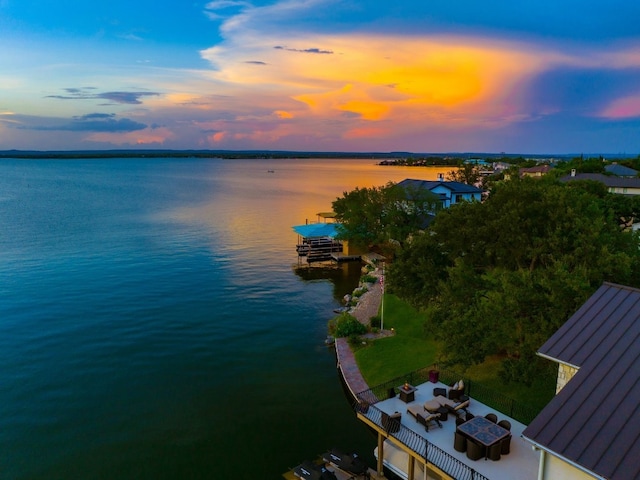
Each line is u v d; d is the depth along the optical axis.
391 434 20.62
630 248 28.02
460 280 28.30
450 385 25.03
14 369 34.78
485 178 142.00
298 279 62.53
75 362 36.06
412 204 69.50
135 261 69.31
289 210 131.62
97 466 23.94
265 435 26.59
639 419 13.38
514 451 19.03
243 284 59.06
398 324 40.88
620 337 16.33
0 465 24.03
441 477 19.73
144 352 38.00
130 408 29.59
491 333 23.53
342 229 73.19
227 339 41.00
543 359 22.44
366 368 32.78
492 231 29.11
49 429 27.28
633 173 116.88
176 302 51.03
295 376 33.97
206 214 121.56
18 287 55.28
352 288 58.38
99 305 49.34
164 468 23.73
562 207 27.88
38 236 87.38
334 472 22.09
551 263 26.41
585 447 13.28
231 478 22.89
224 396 31.14
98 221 106.69
